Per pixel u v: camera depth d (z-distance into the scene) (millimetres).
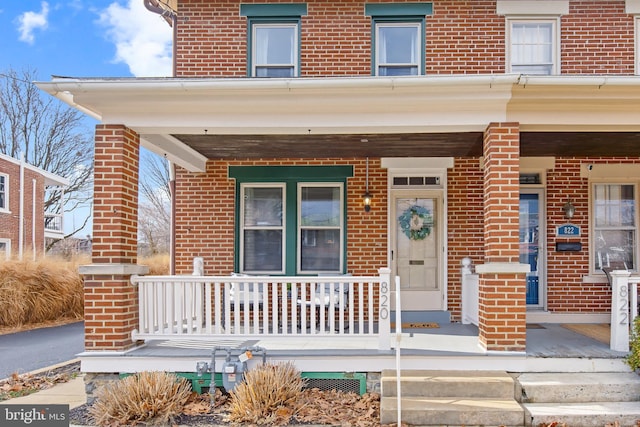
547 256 9391
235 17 9461
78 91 6617
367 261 9375
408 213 9633
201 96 6758
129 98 6750
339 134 7555
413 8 9305
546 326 8852
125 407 5941
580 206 9422
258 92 6648
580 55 9211
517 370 6480
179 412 6109
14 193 21984
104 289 6715
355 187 9438
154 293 7051
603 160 9406
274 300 6867
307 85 6480
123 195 6883
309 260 9609
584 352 6645
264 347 7020
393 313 9297
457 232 9344
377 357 6602
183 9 9492
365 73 9281
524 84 6363
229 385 6484
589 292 9359
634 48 9219
